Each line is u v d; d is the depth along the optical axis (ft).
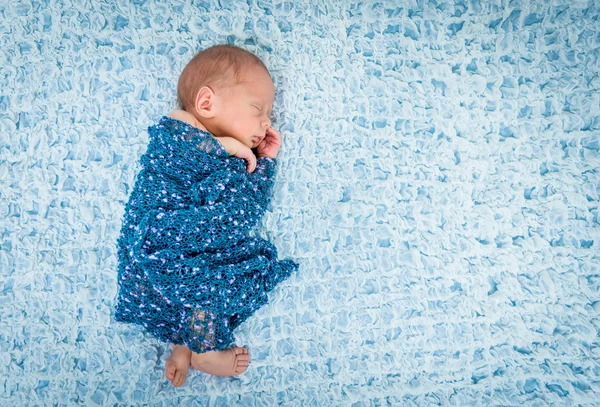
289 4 4.67
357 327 4.46
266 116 4.30
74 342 4.29
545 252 4.59
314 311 4.46
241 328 4.39
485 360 4.45
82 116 4.50
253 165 4.19
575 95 4.73
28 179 4.40
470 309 4.52
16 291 4.29
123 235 3.96
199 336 3.96
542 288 4.54
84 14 4.55
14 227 4.36
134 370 4.28
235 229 3.95
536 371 4.42
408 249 4.56
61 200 4.42
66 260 4.37
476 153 4.67
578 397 4.35
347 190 4.58
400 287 4.52
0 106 4.44
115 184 4.45
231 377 4.35
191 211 3.78
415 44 4.73
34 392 4.19
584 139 4.70
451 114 4.69
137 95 4.53
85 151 4.46
